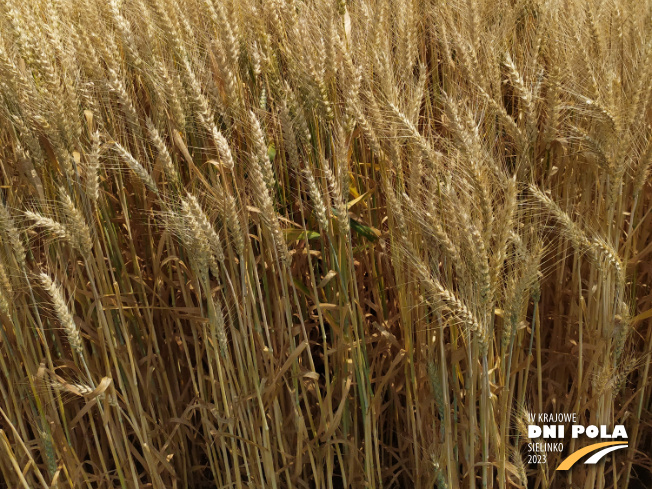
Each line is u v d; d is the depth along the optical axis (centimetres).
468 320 91
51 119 97
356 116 97
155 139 97
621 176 101
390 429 121
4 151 113
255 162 94
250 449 109
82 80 106
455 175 92
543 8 115
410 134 91
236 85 101
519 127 113
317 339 123
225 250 109
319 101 99
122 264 109
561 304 117
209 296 100
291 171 111
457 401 105
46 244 106
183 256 112
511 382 106
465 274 92
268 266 109
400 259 98
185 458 122
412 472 116
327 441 108
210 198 101
